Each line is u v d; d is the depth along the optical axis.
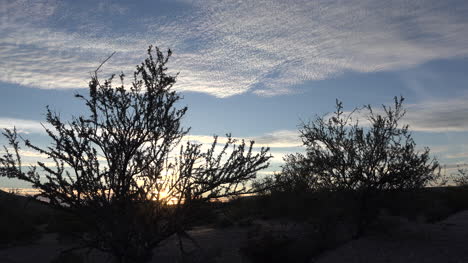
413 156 11.02
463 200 17.52
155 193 6.33
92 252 9.29
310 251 8.97
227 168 6.36
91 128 6.02
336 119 11.62
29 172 5.86
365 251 8.77
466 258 7.41
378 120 11.24
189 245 10.27
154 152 6.31
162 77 6.35
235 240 10.85
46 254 9.47
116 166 6.12
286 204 12.62
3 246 10.60
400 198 11.15
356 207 11.11
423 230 11.23
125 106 6.21
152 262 7.95
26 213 12.84
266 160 6.42
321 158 11.53
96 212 6.05
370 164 11.09
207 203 6.60
